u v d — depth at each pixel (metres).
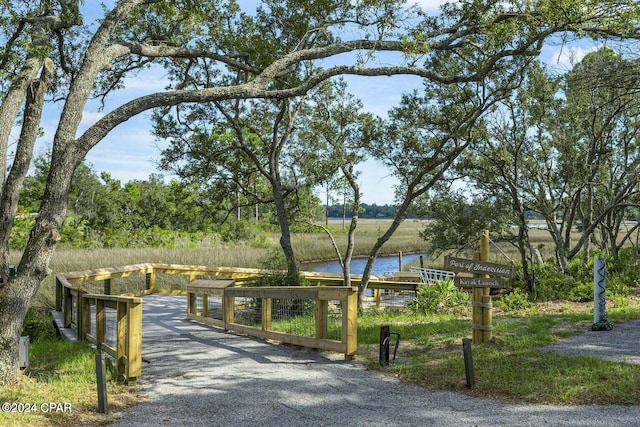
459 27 12.10
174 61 16.52
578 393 6.39
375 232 68.88
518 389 6.62
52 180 7.51
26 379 7.37
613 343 9.12
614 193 22.08
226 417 6.19
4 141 7.58
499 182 19.25
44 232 7.44
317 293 9.66
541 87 17.81
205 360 9.30
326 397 6.88
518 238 18.47
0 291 7.27
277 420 6.05
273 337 10.86
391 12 11.45
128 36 13.66
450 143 17.25
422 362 8.35
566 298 16.55
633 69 11.53
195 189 19.23
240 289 12.02
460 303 15.68
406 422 5.82
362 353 9.30
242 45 14.91
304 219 18.53
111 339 9.60
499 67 12.86
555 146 19.70
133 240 37.78
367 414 6.15
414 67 11.11
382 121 17.03
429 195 19.06
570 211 21.72
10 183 7.62
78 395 6.86
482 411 6.05
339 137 17.11
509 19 11.41
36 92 7.77
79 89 7.82
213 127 17.92
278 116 17.20
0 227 7.55
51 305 16.09
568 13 10.52
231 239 43.38
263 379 7.85
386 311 16.05
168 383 7.75
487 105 15.38
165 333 12.36
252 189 19.64
